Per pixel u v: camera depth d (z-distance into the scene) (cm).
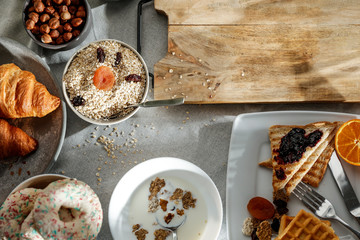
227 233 62
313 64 65
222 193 65
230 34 65
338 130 61
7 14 67
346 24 65
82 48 62
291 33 65
